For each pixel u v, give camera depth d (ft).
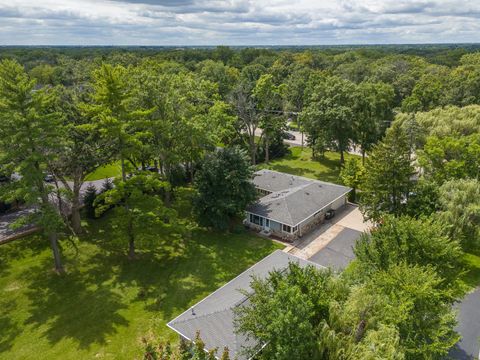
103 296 82.58
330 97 154.92
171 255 99.66
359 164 135.95
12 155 77.36
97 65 257.96
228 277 89.15
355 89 154.10
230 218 112.47
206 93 161.99
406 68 317.22
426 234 64.49
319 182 133.90
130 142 88.63
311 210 112.16
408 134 131.54
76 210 108.37
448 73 298.76
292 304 45.85
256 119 164.66
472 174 105.91
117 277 89.76
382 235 67.31
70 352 66.90
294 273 55.72
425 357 47.98
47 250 101.45
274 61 387.14
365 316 50.44
